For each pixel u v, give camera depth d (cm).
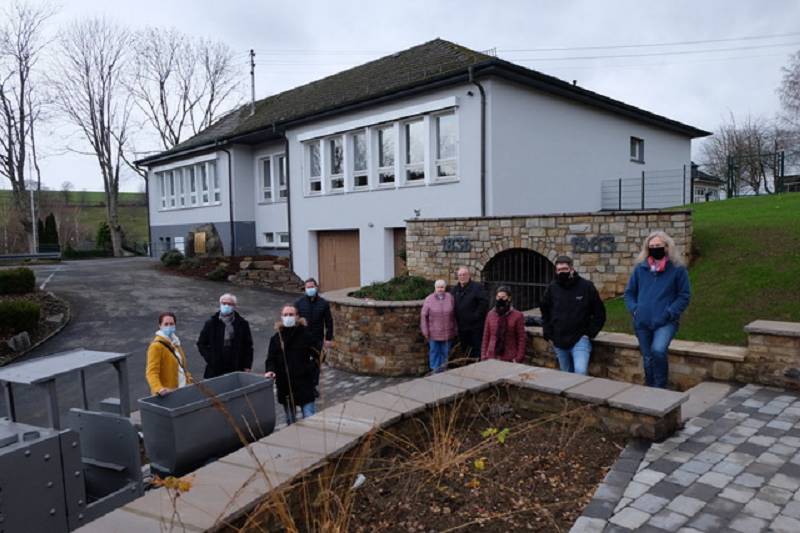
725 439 421
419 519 307
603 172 1752
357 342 985
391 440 378
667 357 598
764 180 3684
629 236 927
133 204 5834
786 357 570
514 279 1101
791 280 775
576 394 431
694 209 1484
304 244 1908
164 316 566
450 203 1428
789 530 292
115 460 439
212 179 2333
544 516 309
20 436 354
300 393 603
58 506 361
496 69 1297
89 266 2419
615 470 363
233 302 639
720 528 294
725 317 730
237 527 257
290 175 1939
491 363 533
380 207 1611
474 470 364
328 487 311
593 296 634
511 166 1396
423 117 1480
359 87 1805
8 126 3288
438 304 844
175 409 384
